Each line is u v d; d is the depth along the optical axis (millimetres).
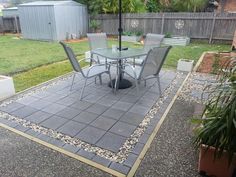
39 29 10922
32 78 4605
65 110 3088
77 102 3357
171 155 2135
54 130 2580
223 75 1825
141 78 3488
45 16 10461
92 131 2562
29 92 3771
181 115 2957
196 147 1934
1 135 2471
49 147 2256
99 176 1878
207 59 6086
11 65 5711
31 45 9258
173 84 4199
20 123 2736
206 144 1676
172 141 2363
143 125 2709
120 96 3602
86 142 2352
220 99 1646
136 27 11086
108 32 11859
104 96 3596
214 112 1686
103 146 2285
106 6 11227
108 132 2547
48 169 1955
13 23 14094
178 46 8766
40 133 2516
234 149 1495
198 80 4418
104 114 2982
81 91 3797
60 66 5652
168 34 9812
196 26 9773
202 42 9852
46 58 6590
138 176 1878
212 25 9398
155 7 12984
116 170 1943
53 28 10500
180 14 9883
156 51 3143
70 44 9516
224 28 9203
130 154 2158
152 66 3357
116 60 3914
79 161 2057
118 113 3014
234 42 6680
